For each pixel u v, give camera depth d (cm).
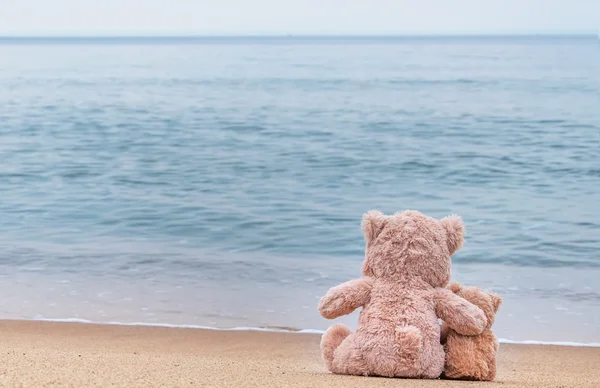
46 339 730
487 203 1590
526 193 1684
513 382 478
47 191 1706
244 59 8294
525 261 1130
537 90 4028
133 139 2522
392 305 457
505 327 807
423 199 1642
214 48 13475
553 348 727
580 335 778
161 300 910
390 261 470
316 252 1188
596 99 3497
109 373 427
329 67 6625
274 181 1844
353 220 1439
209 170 1977
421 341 442
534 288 978
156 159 2141
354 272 1059
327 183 1819
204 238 1289
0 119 2966
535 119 2877
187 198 1641
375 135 2614
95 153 2234
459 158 2114
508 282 1009
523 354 702
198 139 2533
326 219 1448
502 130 2634
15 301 901
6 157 2145
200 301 905
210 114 3225
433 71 5934
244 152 2266
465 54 9331
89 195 1666
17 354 548
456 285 480
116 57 9044
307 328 798
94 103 3575
